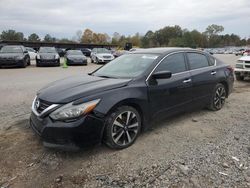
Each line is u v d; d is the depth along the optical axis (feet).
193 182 9.66
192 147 12.59
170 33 377.91
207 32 399.65
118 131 12.21
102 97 11.64
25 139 13.51
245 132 14.48
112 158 11.57
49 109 11.21
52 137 10.99
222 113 18.30
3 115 17.61
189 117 17.30
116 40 333.62
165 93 14.23
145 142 13.23
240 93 25.77
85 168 10.77
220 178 9.89
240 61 33.88
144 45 360.28
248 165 10.78
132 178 10.02
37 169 10.74
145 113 13.32
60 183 9.78
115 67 15.80
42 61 59.11
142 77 13.51
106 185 9.62
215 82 18.10
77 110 10.94
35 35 332.39
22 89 27.61
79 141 11.01
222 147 12.53
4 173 10.45
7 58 53.21
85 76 15.20
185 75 15.69
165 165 10.89
